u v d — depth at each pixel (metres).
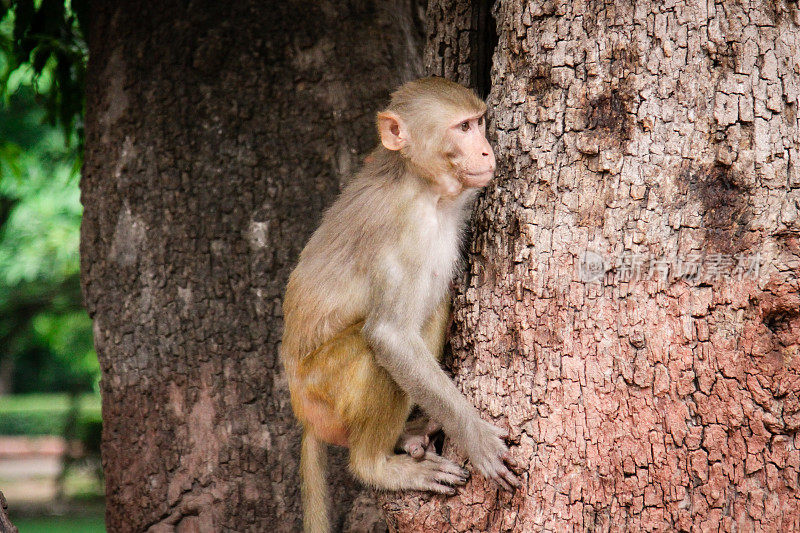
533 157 7.48
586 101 7.32
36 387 68.69
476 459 7.37
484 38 9.33
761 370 6.76
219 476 11.11
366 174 8.71
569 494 7.08
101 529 27.28
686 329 6.93
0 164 17.12
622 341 7.08
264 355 11.26
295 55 11.82
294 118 11.67
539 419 7.25
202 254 11.41
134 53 11.91
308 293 8.71
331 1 12.07
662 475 6.88
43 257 26.31
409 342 7.90
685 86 7.09
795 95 6.95
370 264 8.17
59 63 13.80
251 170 11.52
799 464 6.65
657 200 7.08
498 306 7.62
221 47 11.74
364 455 8.23
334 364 8.37
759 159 6.90
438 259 8.26
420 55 12.86
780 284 6.75
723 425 6.80
